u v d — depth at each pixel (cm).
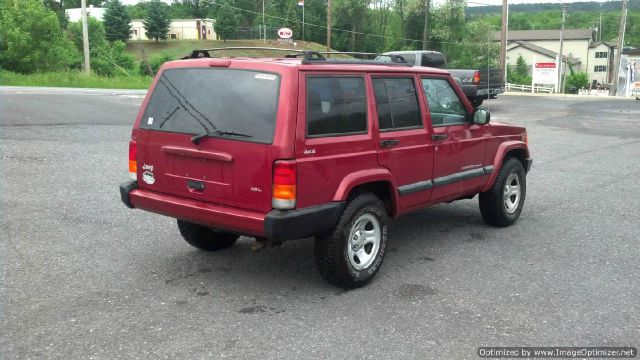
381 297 486
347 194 480
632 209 807
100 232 640
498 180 680
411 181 557
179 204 487
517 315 455
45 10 5081
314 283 514
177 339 405
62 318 432
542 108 2561
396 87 544
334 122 477
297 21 9162
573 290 508
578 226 717
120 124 1444
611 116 2214
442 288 508
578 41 10388
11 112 1530
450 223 723
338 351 393
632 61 4572
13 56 4775
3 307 448
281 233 439
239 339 407
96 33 7594
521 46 9481
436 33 7238
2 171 905
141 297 475
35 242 600
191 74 496
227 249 602
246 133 450
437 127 587
